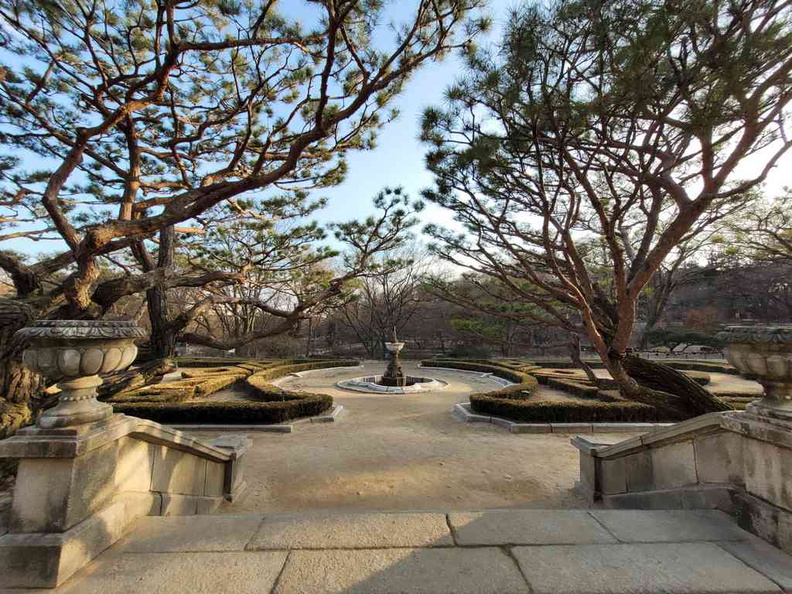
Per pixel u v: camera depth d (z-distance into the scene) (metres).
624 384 3.91
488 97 3.10
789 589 1.83
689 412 4.10
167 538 2.32
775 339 2.16
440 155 3.81
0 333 3.39
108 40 4.43
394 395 11.24
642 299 19.64
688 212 3.05
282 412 7.41
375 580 1.92
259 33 3.75
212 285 7.48
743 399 7.92
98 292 3.97
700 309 27.14
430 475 4.96
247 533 2.38
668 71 2.69
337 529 2.42
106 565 2.04
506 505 4.10
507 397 8.80
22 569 1.87
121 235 3.46
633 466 3.60
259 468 5.21
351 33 3.78
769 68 2.47
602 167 3.28
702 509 2.68
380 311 26.45
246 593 1.82
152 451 2.86
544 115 3.00
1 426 3.18
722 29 2.64
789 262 10.31
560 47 2.65
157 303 6.13
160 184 5.79
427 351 27.89
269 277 7.94
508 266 5.03
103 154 6.10
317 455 5.75
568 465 5.33
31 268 4.16
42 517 2.00
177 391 8.76
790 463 2.15
